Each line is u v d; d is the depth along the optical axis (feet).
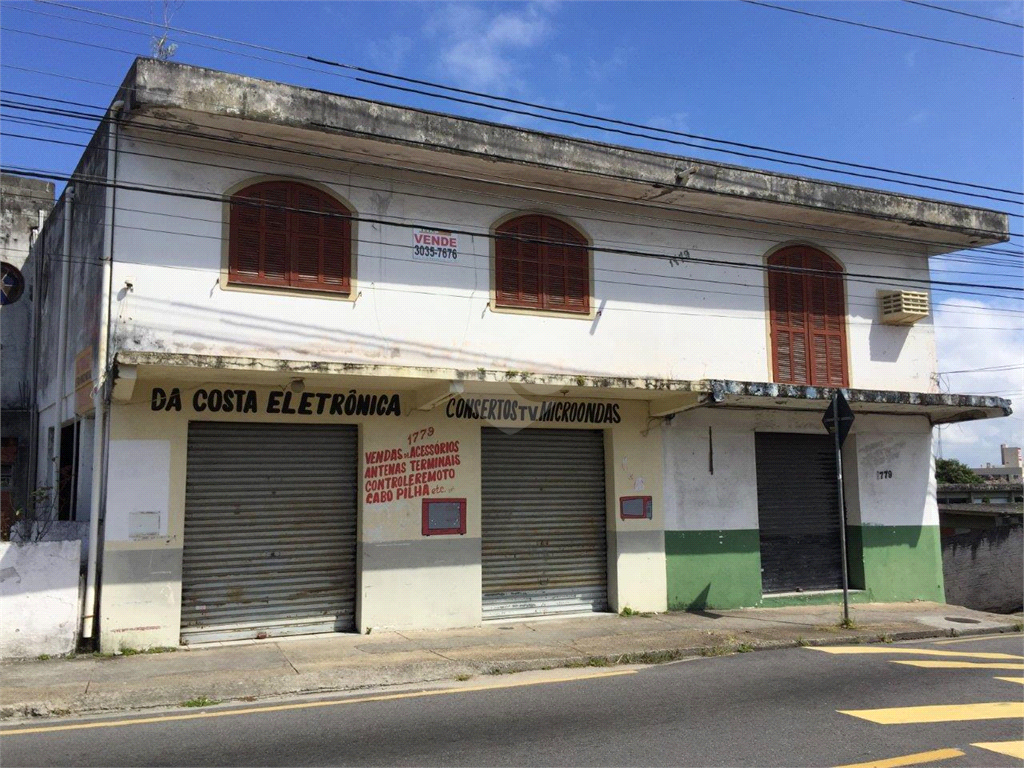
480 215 41.57
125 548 33.19
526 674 30.27
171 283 35.06
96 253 36.58
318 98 35.88
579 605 42.96
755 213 47.42
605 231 44.55
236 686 27.04
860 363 50.88
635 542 43.75
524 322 41.96
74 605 32.09
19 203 54.85
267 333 36.52
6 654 30.91
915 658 32.91
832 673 29.68
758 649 35.37
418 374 35.22
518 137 40.04
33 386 51.37
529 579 41.91
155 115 34.09
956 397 47.39
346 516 38.19
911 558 51.01
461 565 39.50
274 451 37.11
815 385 49.24
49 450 46.06
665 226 46.16
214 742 21.13
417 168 39.81
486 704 25.14
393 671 29.43
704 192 43.91
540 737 21.47
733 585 45.88
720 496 46.21
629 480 44.01
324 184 38.32
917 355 52.85
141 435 33.96
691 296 46.37
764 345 48.03
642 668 31.17
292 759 19.63
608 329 43.96
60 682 27.17
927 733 21.70
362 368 34.22
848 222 49.19
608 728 22.26
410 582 38.34
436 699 25.90
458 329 40.40
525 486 42.42
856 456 50.57
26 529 40.93
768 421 48.01
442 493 39.52
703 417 46.42
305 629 36.83
